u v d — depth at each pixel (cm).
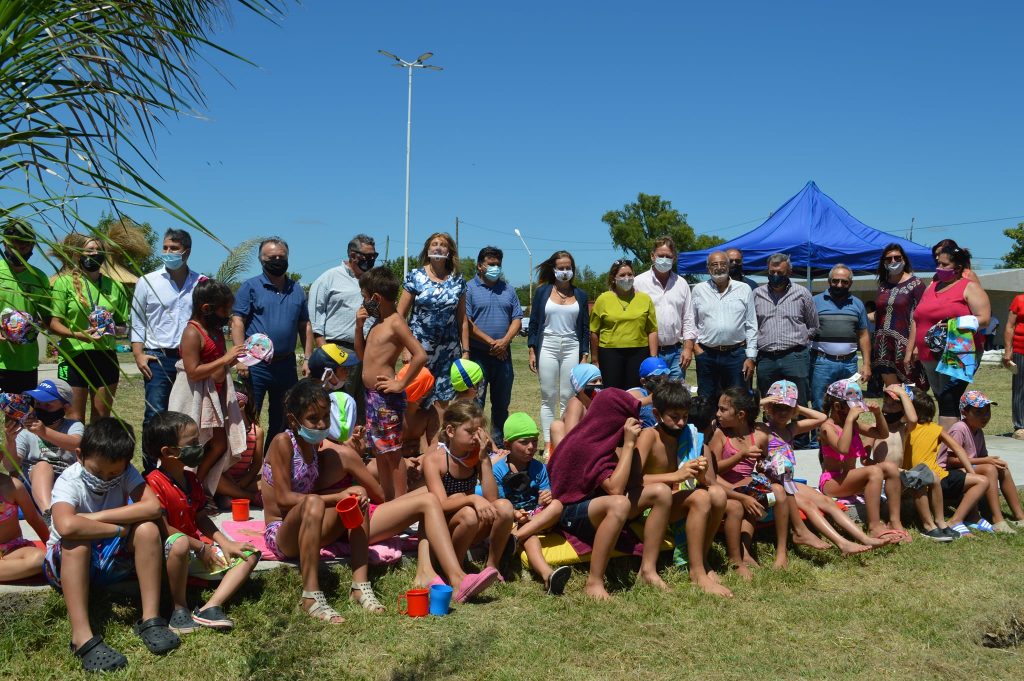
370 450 570
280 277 671
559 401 827
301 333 693
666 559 545
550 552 507
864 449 647
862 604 479
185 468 454
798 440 916
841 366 885
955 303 834
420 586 468
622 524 479
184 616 398
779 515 552
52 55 287
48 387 475
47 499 434
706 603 474
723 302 829
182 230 628
